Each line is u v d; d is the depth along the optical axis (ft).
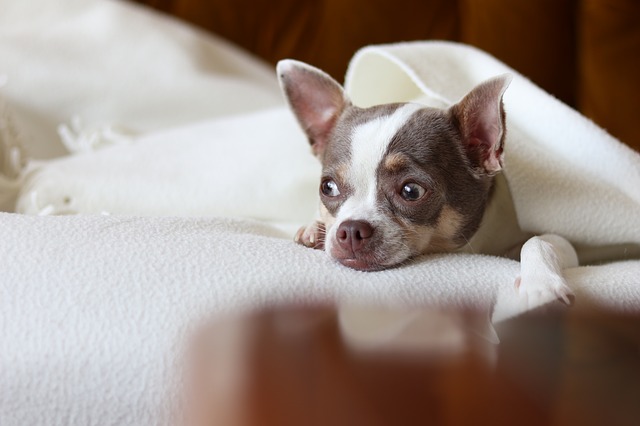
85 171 1.85
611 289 1.33
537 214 1.63
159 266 1.23
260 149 1.91
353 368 0.65
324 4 2.64
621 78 2.38
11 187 1.85
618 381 0.76
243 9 2.73
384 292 1.24
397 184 1.51
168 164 1.89
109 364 1.11
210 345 0.76
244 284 1.21
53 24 2.50
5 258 1.22
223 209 1.81
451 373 0.65
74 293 1.17
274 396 0.65
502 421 0.61
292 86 1.71
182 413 1.05
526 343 0.77
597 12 2.37
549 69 2.47
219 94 2.45
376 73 1.80
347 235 1.43
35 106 2.33
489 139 1.57
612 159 1.64
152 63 2.46
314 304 0.84
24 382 1.11
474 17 2.48
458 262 1.42
